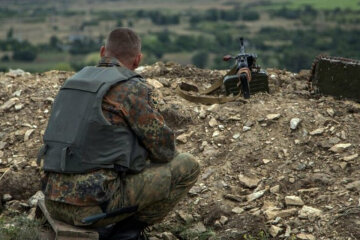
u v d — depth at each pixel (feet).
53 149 13.44
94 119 13.14
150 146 13.76
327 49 254.88
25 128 20.90
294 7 618.44
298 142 18.49
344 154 17.70
